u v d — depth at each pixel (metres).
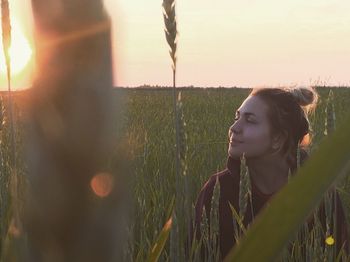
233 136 3.04
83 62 0.22
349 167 0.34
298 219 0.35
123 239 0.24
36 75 0.22
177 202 1.36
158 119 10.71
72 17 0.22
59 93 0.22
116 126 0.23
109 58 0.23
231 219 2.92
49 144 0.23
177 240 1.39
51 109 0.22
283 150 3.01
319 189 0.35
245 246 0.36
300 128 3.01
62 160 0.23
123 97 0.23
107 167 0.23
